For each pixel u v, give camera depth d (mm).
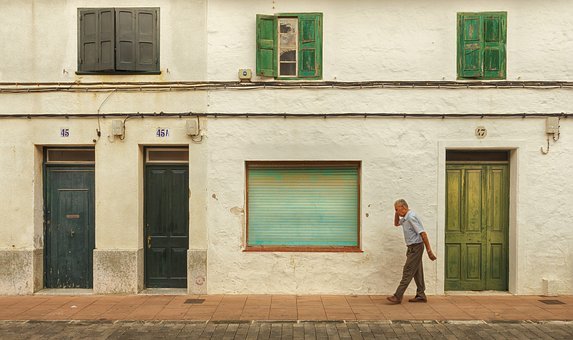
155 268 8594
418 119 8180
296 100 8242
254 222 8500
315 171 8477
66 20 8344
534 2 8117
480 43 8141
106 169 8297
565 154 8078
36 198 8406
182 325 6660
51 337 6230
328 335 6227
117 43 8234
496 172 8430
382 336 6184
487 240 8414
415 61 8195
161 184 8586
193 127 8180
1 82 8305
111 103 8312
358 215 8430
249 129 8266
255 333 6324
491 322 6703
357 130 8219
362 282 8203
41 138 8320
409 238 7594
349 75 8234
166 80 8289
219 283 8266
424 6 8203
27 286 8281
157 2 8320
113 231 8297
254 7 8320
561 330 6383
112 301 7863
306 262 8227
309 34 8266
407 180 8195
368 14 8234
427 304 7598
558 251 8086
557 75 8109
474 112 8133
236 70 8305
